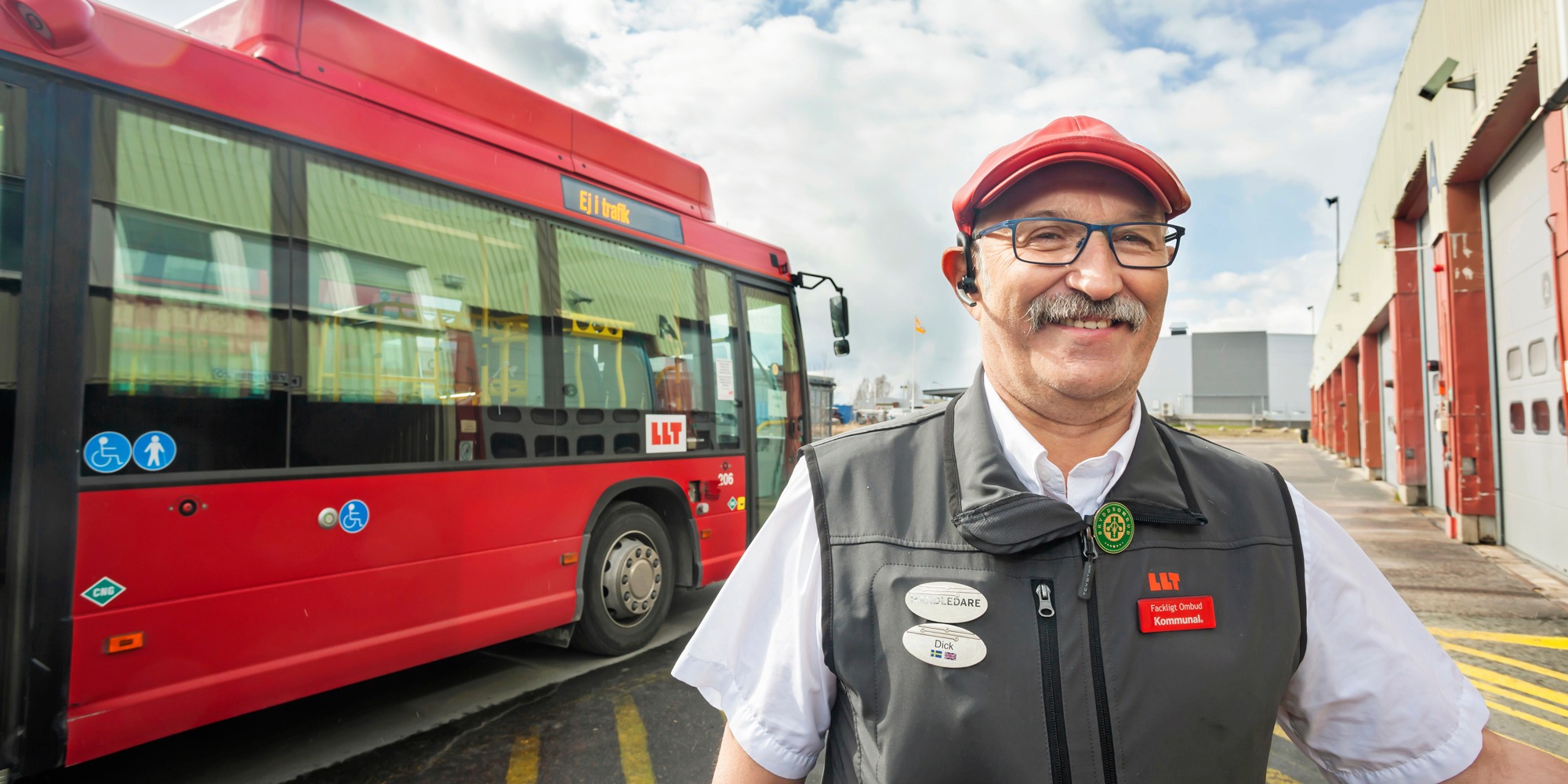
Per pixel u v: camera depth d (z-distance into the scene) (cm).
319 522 294
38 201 230
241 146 281
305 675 287
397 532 321
